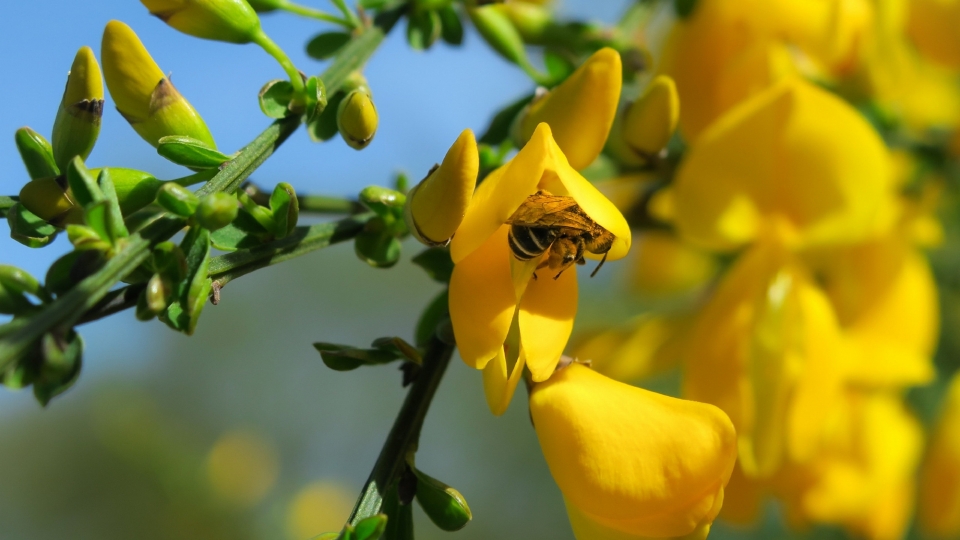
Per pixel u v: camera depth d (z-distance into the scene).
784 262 0.20
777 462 0.19
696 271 0.25
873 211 0.19
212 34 0.17
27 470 0.61
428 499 0.15
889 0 0.20
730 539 0.31
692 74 0.20
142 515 0.58
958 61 0.21
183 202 0.15
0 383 0.14
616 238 0.16
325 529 0.56
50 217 0.16
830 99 0.19
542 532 0.50
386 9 0.18
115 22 0.16
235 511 0.57
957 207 0.23
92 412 0.60
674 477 0.16
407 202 0.16
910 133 0.22
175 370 0.60
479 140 0.19
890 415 0.21
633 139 0.18
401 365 0.16
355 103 0.16
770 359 0.19
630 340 0.21
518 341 0.16
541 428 0.16
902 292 0.21
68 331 0.14
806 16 0.20
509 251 0.16
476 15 0.20
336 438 0.60
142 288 0.15
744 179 0.19
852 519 0.21
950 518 0.22
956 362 0.26
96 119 0.16
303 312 0.60
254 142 0.16
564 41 0.20
